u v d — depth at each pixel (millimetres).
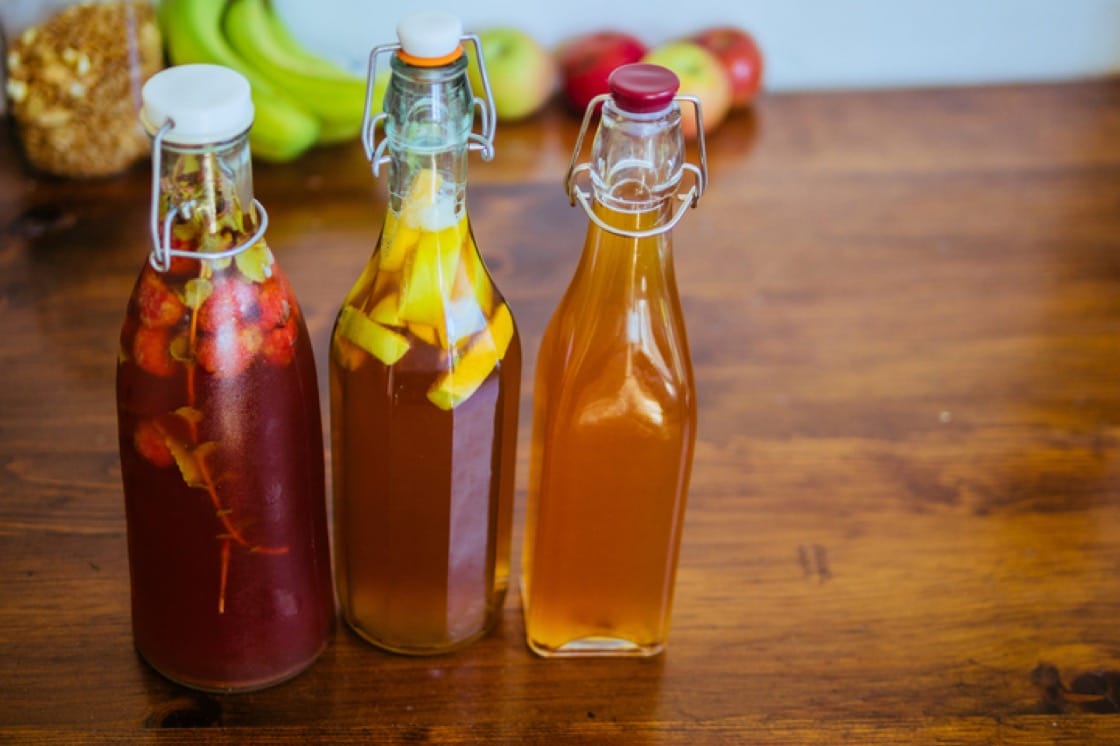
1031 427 1006
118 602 867
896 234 1169
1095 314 1103
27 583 872
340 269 1097
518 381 812
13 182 1179
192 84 711
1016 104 1362
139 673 836
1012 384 1038
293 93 1179
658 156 735
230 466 755
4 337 1025
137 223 1143
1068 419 1014
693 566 906
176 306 730
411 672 848
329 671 844
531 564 846
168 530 771
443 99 726
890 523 937
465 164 751
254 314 740
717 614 882
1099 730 833
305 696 832
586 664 857
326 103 1180
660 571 829
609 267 762
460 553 820
